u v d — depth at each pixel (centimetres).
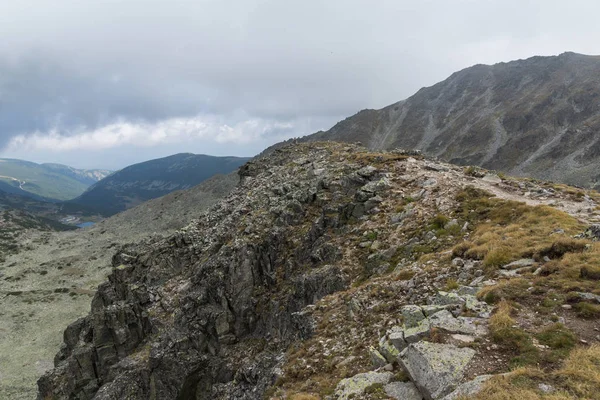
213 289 4709
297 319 3042
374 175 5050
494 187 4094
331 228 4459
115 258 7025
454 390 1248
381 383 1574
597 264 1861
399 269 3050
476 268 2392
